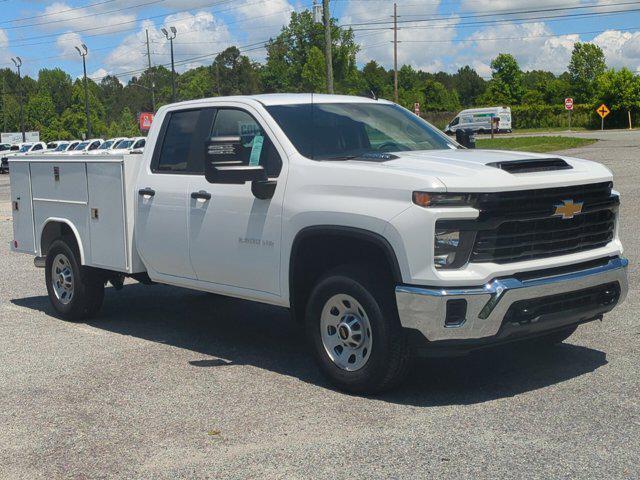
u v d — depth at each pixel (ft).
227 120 21.57
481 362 20.45
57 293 27.35
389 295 17.22
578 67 356.79
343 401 17.72
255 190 19.44
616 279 18.62
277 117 20.43
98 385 19.57
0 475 14.47
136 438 15.98
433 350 16.88
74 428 16.69
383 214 16.93
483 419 16.24
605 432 15.30
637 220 46.57
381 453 14.65
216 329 25.39
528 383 18.56
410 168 17.39
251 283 20.45
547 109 276.00
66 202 26.30
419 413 16.75
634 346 21.36
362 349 17.93
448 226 16.34
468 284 16.34
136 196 23.58
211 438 15.79
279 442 15.42
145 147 23.75
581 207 17.92
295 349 22.70
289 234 19.04
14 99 392.47
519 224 16.97
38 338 24.67
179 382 19.61
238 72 389.39
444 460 14.23
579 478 13.33
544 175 17.40
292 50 247.50
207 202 21.21
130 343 23.75
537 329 17.22
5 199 85.97
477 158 18.53
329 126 20.57
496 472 13.65
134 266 24.13
